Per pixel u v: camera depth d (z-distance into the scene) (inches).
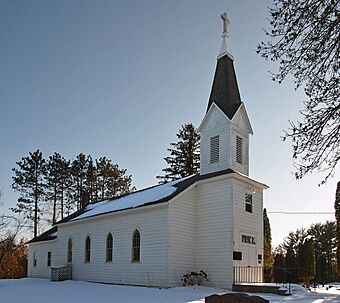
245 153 1079.0
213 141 1078.4
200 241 994.7
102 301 670.5
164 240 949.2
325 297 724.0
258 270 990.4
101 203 1435.8
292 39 296.5
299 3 287.3
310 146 317.1
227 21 1186.0
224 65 1135.0
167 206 960.3
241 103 1087.6
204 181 1017.5
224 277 919.0
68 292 854.5
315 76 301.9
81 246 1283.2
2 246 1905.8
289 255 1360.7
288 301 649.6
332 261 2295.8
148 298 710.5
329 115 305.9
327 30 283.0
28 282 1243.2
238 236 945.5
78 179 2262.6
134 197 1203.9
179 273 949.2
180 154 2074.3
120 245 1095.6
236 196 967.6
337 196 1205.7
